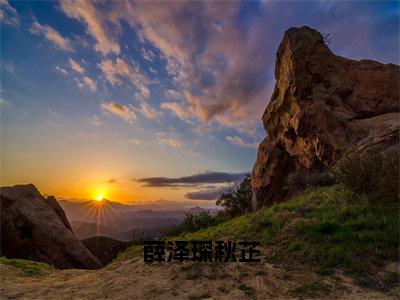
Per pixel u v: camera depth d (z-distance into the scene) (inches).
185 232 535.5
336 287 237.5
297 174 874.1
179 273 284.8
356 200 401.4
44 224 981.2
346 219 359.3
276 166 1034.1
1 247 962.1
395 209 354.0
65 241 965.8
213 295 239.1
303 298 226.2
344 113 899.4
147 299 244.4
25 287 313.7
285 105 1033.5
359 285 239.1
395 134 628.7
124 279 295.6
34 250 967.0
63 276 398.0
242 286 248.2
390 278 242.4
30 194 1074.1
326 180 647.1
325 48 1023.6
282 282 250.2
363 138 749.9
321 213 393.1
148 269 310.0
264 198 999.0
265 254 309.3
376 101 944.9
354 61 1021.8
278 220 393.4
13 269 401.7
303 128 880.9
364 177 405.4
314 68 989.8
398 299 217.8
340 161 460.1
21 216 991.0
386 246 281.3
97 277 327.0
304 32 1036.5
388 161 412.5
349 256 273.6
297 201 502.9
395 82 955.3
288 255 297.7
